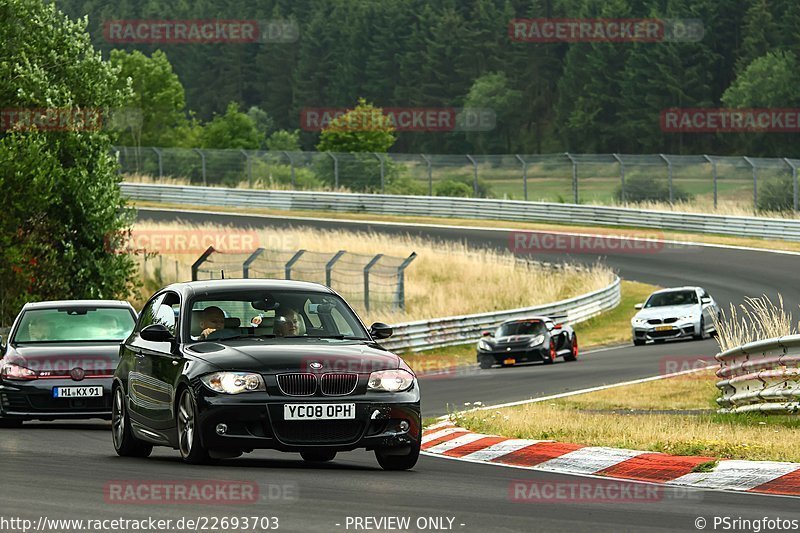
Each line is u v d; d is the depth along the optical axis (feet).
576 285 454.40
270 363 108.88
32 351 168.66
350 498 92.22
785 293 418.51
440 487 100.53
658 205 610.24
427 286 442.09
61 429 167.02
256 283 123.54
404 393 111.14
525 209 618.44
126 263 316.60
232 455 109.29
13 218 293.23
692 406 179.63
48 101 296.10
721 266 485.97
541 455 124.47
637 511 87.81
